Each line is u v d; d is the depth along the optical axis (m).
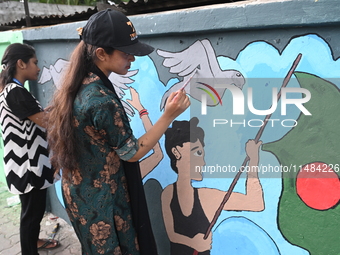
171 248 2.03
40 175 2.03
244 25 1.44
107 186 1.41
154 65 1.87
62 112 1.31
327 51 1.34
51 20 3.48
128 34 1.29
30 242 2.09
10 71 1.94
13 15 5.07
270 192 1.59
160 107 1.89
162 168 1.95
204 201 1.81
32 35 2.66
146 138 1.38
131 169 1.48
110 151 1.39
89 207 1.41
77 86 1.32
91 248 1.46
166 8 2.29
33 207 2.06
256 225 1.66
